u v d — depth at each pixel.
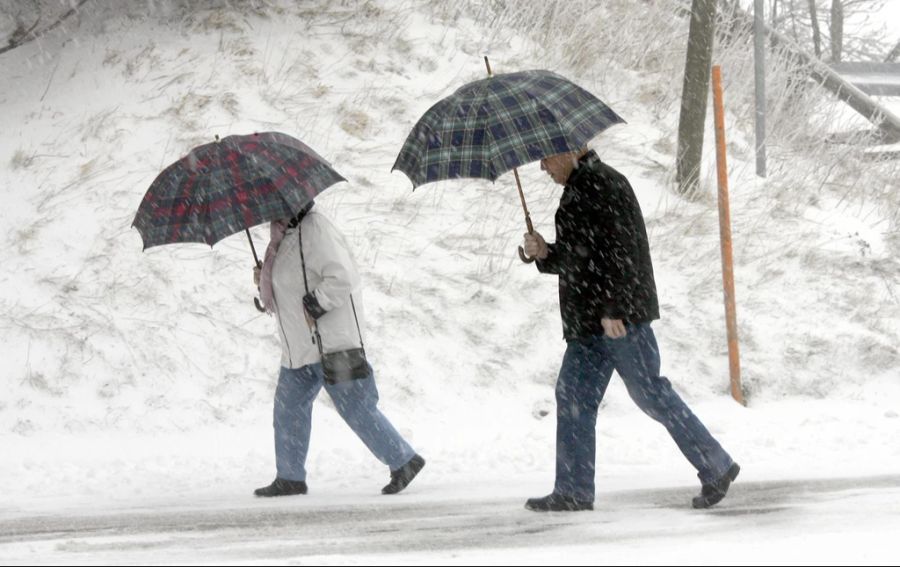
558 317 44.59
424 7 59.25
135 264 44.84
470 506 26.23
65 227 46.47
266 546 21.27
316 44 55.75
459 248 47.06
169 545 21.67
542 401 41.50
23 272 44.62
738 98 59.84
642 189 51.44
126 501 28.72
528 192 50.94
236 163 27.23
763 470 30.56
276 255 28.52
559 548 20.17
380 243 46.62
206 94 52.28
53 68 54.84
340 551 20.45
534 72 25.12
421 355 42.41
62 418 39.72
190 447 37.25
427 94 54.50
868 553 18.47
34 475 33.16
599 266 24.02
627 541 20.81
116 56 54.56
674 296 45.78
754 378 42.78
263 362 41.94
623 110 56.44
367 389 28.66
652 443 35.28
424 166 24.17
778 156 56.81
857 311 45.78
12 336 42.12
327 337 28.23
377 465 33.47
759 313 45.31
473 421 40.00
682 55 61.22
